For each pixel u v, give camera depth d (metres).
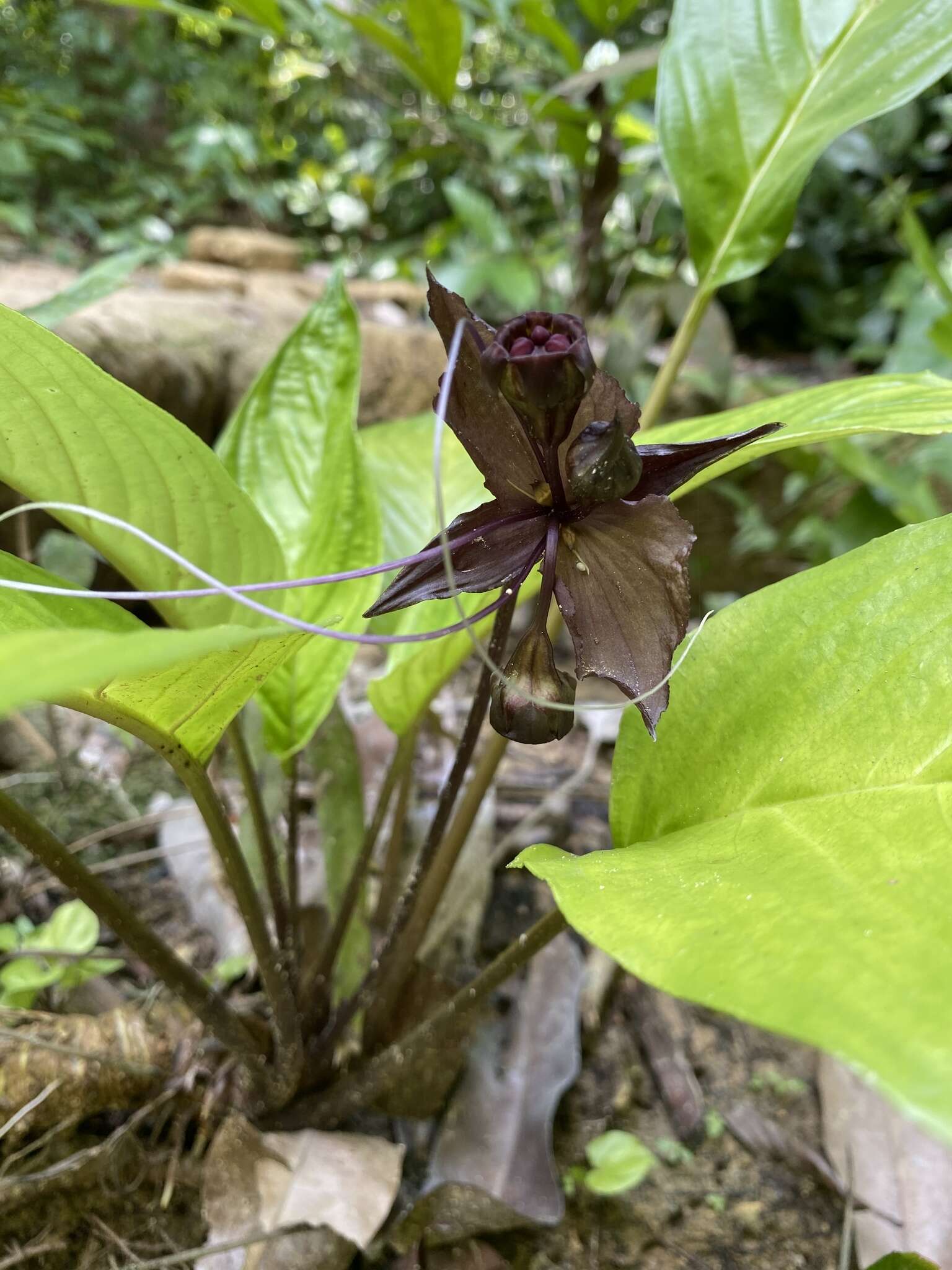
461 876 0.51
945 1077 0.12
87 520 0.28
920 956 0.15
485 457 0.22
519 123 1.22
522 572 0.22
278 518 0.40
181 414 0.78
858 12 0.38
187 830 0.57
